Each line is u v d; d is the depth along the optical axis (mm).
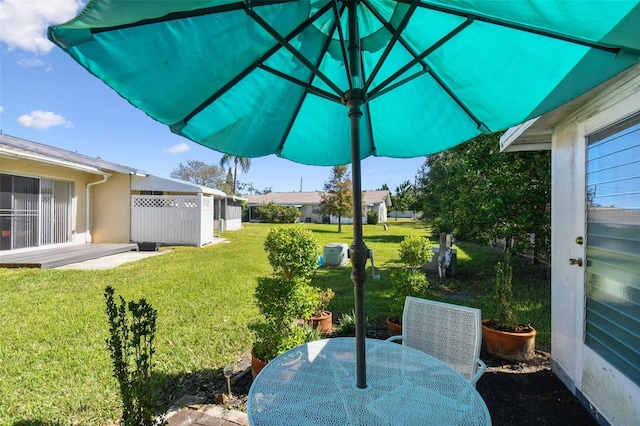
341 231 19422
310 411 1324
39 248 8547
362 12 1750
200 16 1301
